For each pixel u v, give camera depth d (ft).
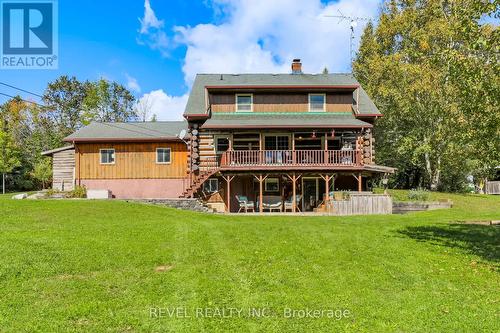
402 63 106.73
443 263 30.07
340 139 84.53
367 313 21.15
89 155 85.71
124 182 85.15
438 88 99.04
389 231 42.16
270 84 86.58
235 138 84.17
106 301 22.11
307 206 82.94
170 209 59.52
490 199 96.89
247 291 23.90
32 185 147.13
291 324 19.86
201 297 22.86
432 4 104.99
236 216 58.85
